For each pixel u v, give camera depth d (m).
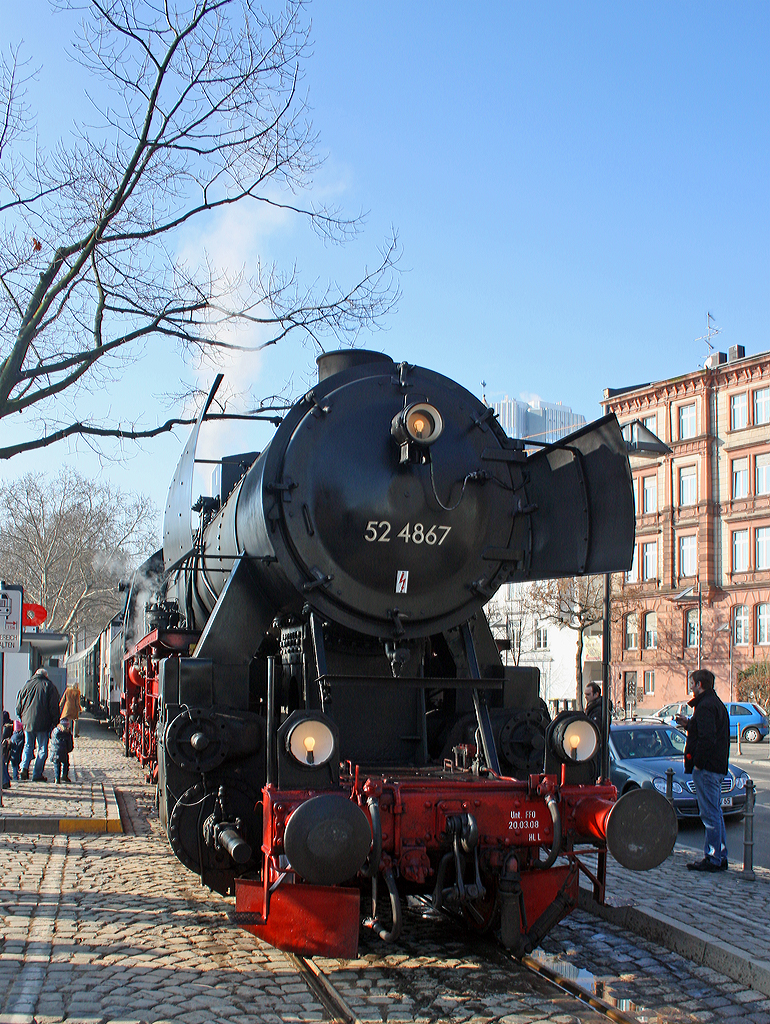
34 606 16.23
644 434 11.30
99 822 9.56
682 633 42.69
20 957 4.96
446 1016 4.36
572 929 5.98
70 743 13.66
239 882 5.10
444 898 4.94
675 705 34.12
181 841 5.57
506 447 6.80
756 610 40.16
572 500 6.66
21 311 9.98
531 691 6.75
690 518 42.84
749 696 37.03
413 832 4.98
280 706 6.62
